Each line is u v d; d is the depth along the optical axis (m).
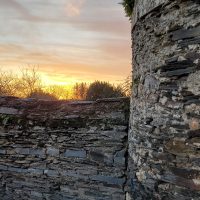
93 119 5.38
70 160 5.53
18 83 17.67
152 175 3.74
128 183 4.87
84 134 5.41
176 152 3.32
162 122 3.55
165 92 3.50
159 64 3.61
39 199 5.81
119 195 5.14
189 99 3.18
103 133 5.27
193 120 3.12
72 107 5.78
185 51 3.21
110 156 5.20
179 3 3.25
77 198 5.47
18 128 5.98
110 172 5.20
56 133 5.66
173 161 3.36
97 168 5.31
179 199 3.27
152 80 3.79
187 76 3.21
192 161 3.13
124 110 5.18
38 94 15.58
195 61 3.10
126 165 5.09
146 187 3.88
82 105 5.73
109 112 5.28
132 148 4.57
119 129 5.16
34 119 5.88
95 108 5.50
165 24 3.49
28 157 5.91
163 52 3.53
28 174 5.91
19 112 6.09
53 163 5.69
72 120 5.54
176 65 3.33
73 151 5.50
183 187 3.23
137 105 4.32
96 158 5.31
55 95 15.39
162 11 3.54
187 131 3.19
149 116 3.84
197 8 3.06
